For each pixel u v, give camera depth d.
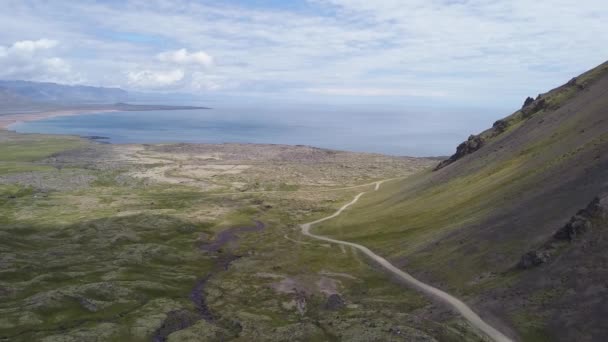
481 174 189.38
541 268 92.94
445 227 145.00
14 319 102.81
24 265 143.00
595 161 121.94
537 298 85.56
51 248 171.75
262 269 150.50
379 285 122.69
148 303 118.38
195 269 156.88
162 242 193.50
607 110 160.25
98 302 115.62
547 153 159.62
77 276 137.62
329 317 102.50
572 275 86.00
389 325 88.88
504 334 79.62
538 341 75.31
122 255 163.12
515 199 133.50
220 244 195.12
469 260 114.50
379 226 183.25
